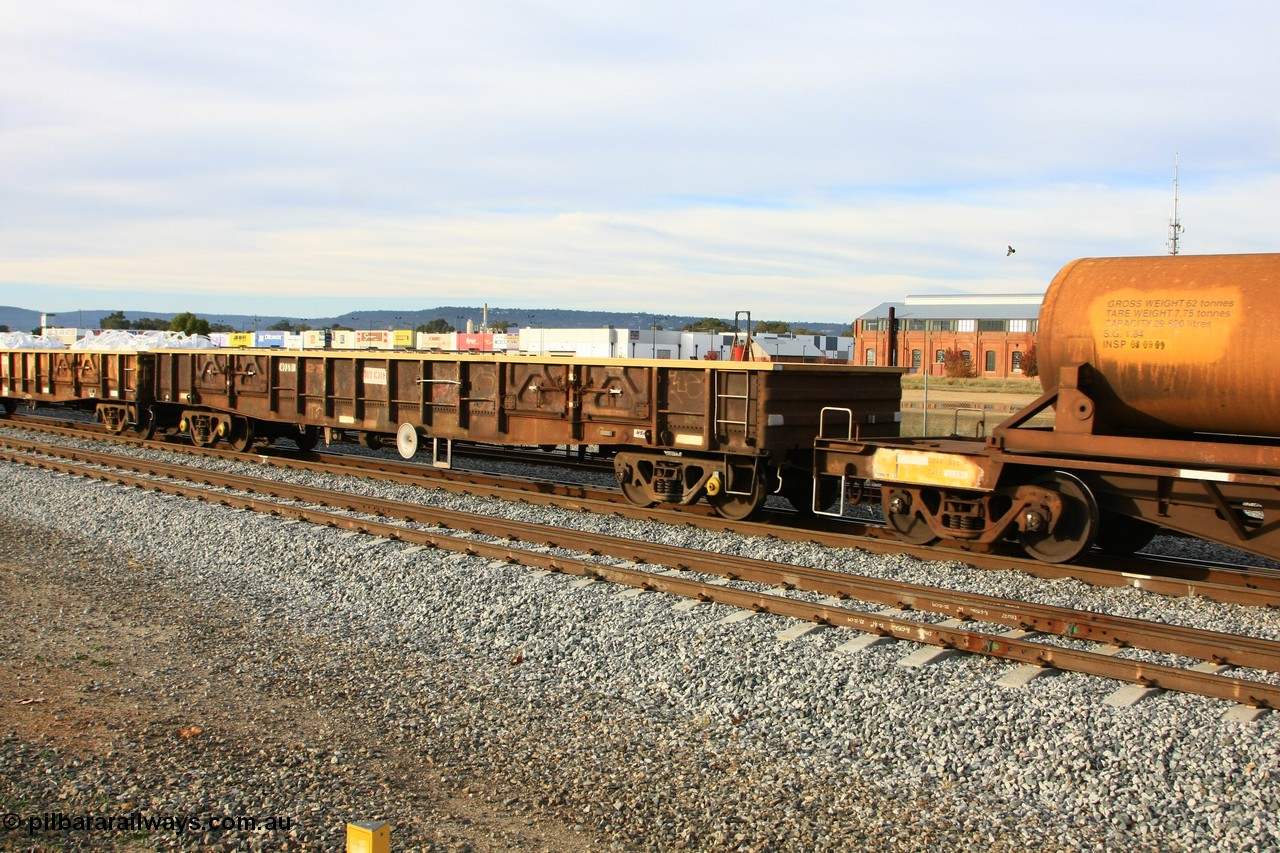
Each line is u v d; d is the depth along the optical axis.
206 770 5.98
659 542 12.06
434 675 7.69
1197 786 5.66
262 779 5.89
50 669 7.74
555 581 9.92
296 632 8.77
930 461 10.98
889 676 7.27
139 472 18.03
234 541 11.92
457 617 9.02
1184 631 7.85
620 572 9.83
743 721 6.75
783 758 6.23
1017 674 7.27
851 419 12.24
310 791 5.76
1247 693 6.63
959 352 76.06
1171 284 9.30
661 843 5.24
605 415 14.60
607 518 13.50
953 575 10.24
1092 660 7.21
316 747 6.37
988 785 5.82
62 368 26.33
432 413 17.36
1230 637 7.70
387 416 18.03
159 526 12.87
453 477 17.45
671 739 6.52
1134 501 9.91
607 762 6.18
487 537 12.18
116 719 6.77
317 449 24.19
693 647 7.98
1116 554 11.23
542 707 7.07
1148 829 5.28
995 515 10.80
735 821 5.44
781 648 7.89
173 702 7.11
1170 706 6.64
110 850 5.07
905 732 6.46
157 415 24.08
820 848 5.16
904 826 5.38
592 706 7.08
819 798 5.71
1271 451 8.80
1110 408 9.77
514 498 14.99
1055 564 10.20
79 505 14.34
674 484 14.09
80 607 9.42
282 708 7.04
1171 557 11.62
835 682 7.17
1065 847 5.16
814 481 12.48
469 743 6.46
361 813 5.50
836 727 6.59
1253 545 9.20
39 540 12.38
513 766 6.14
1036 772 5.90
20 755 6.11
